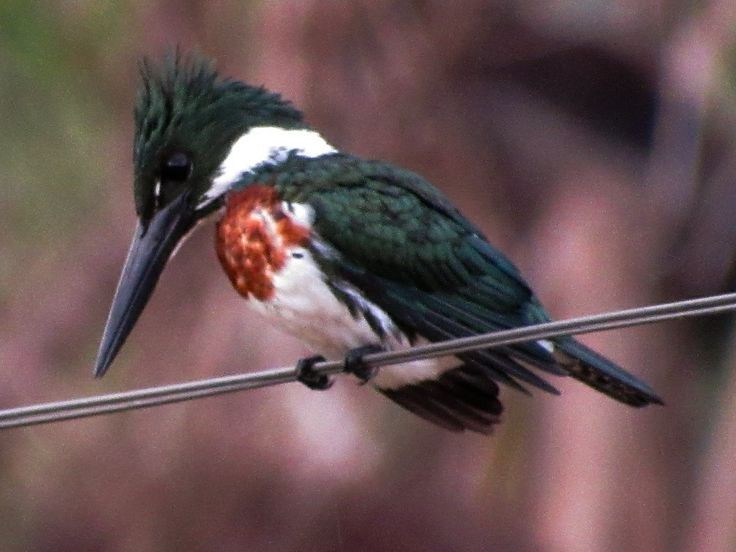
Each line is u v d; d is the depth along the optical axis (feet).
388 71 42.80
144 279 27.45
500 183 46.39
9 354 41.73
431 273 26.94
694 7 46.39
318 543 39.93
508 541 43.37
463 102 45.19
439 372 27.09
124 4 41.96
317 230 26.22
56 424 41.60
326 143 27.96
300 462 39.91
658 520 45.65
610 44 47.06
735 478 45.62
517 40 45.93
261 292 26.50
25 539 41.29
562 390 45.21
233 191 26.84
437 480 42.73
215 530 40.11
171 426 40.78
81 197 42.50
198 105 27.55
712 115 46.01
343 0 41.96
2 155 42.16
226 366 40.73
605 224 46.75
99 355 27.27
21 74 41.96
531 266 46.26
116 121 42.42
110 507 40.93
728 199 46.19
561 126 47.34
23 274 42.22
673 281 46.83
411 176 27.58
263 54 41.78
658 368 47.06
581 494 44.16
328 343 26.63
